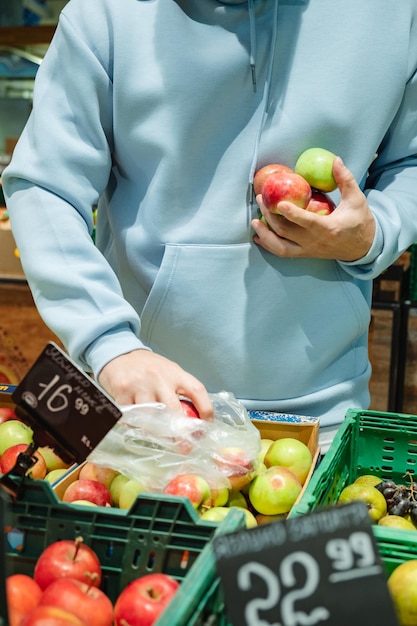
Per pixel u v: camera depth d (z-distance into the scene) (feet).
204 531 2.76
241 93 4.33
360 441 4.58
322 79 4.33
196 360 4.69
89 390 2.92
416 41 4.50
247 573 2.21
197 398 3.58
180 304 4.54
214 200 4.47
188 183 4.45
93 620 2.45
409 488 4.05
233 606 2.19
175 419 3.51
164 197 4.46
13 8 14.58
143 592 2.52
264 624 2.18
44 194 4.28
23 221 4.27
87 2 4.32
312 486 3.27
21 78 15.92
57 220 4.18
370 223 4.28
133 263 4.67
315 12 4.29
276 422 4.34
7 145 14.46
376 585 2.22
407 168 4.92
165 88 4.27
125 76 4.28
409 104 4.67
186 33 4.25
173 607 2.13
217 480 3.51
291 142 4.38
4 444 4.13
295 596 2.20
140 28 4.25
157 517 2.82
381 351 10.51
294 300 4.58
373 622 2.19
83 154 4.32
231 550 2.22
